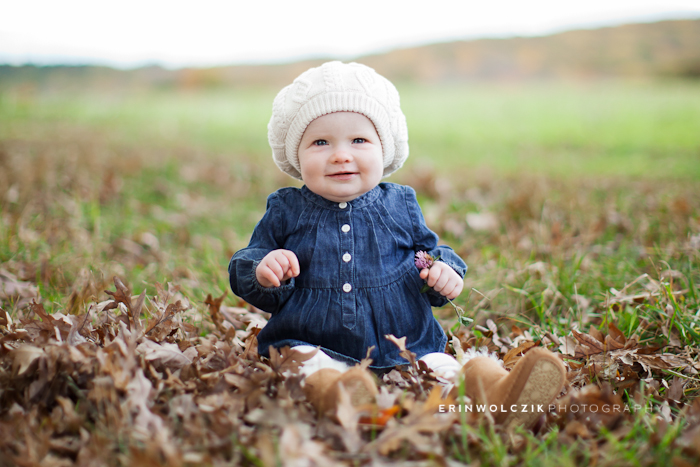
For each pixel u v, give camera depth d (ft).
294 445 5.06
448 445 5.82
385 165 8.16
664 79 82.79
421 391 6.63
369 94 7.52
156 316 7.89
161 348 6.88
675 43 98.12
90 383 6.11
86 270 11.33
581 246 13.41
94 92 75.00
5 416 5.92
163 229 16.15
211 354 7.27
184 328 8.34
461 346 8.65
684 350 8.46
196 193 21.45
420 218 8.11
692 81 78.89
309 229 7.67
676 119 44.96
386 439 5.45
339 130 7.45
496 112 54.08
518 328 9.66
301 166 7.70
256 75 93.45
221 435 5.54
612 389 7.26
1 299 10.05
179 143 35.42
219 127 45.42
